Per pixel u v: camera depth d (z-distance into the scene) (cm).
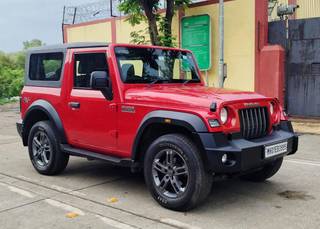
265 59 1349
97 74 555
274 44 1377
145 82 593
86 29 1928
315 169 714
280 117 576
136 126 541
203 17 1459
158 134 549
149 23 1439
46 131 671
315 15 1698
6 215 505
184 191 489
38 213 510
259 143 500
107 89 573
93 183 641
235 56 1411
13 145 1008
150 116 517
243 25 1381
